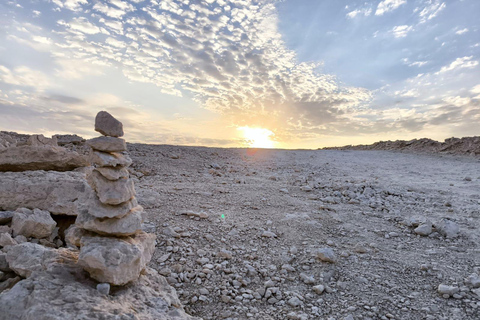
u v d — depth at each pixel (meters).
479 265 1.64
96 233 1.06
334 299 1.34
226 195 2.77
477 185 3.56
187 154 5.00
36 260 1.09
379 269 1.60
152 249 1.21
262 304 1.29
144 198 2.42
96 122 1.04
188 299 1.28
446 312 1.25
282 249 1.78
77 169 2.26
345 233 2.08
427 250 1.85
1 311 0.79
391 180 3.94
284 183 3.55
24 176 1.87
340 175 4.34
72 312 0.78
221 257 1.62
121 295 0.96
